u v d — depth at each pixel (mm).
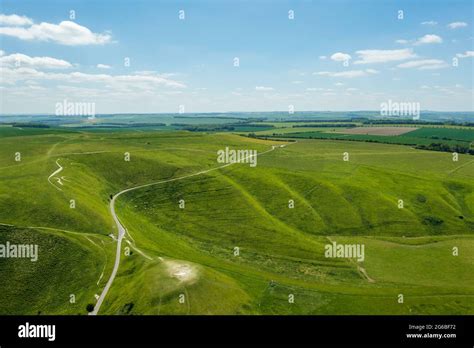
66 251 97188
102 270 91438
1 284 86625
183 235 124188
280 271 100750
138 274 87000
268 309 78938
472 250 116188
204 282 81250
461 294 89000
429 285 94125
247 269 100188
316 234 129125
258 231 127188
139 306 76062
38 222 107188
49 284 87812
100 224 113125
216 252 112438
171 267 86125
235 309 76500
